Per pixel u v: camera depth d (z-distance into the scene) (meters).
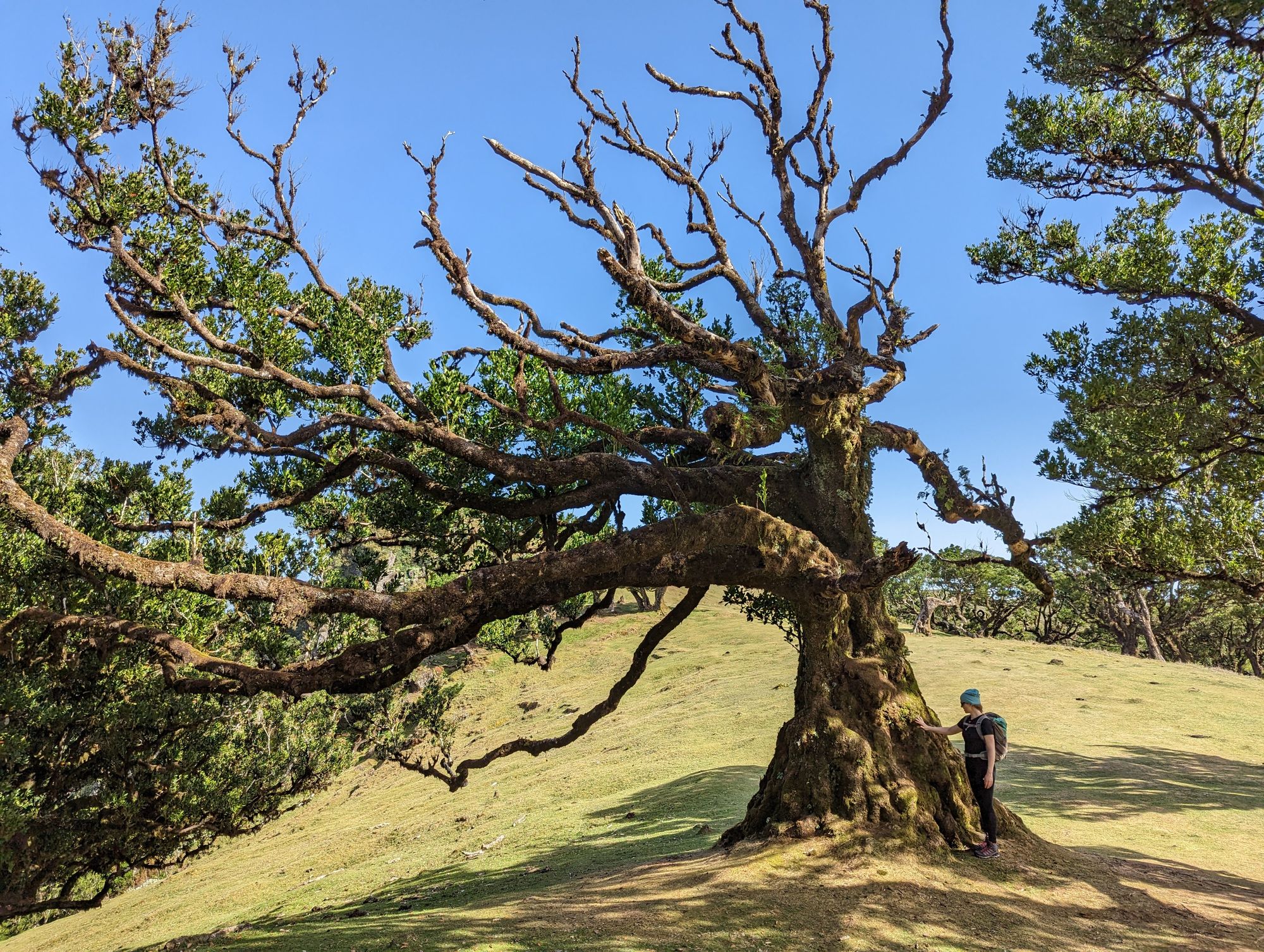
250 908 19.16
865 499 12.01
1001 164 17.94
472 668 53.00
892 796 10.20
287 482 14.17
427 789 33.06
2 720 13.00
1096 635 61.75
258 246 13.99
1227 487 15.29
